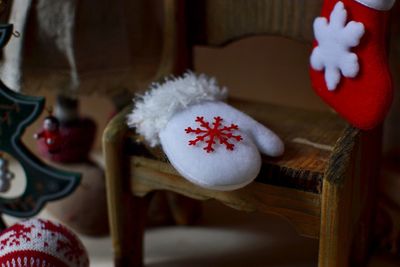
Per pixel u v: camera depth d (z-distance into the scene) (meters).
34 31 0.53
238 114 0.48
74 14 0.53
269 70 0.63
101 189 0.61
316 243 0.60
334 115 0.53
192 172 0.45
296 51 0.61
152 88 0.51
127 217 0.53
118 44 0.56
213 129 0.46
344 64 0.46
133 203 0.53
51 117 0.52
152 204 0.63
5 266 0.46
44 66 0.55
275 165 0.46
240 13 0.54
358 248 0.56
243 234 0.62
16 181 0.69
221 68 0.65
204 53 0.65
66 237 0.49
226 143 0.45
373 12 0.44
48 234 0.48
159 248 0.60
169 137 0.46
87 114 0.70
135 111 0.49
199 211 0.64
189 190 0.49
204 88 0.49
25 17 0.52
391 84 0.45
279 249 0.60
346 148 0.45
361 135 0.47
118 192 0.51
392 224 0.59
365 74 0.45
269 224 0.63
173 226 0.63
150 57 0.59
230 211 0.65
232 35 0.55
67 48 0.54
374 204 0.57
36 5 0.52
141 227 0.55
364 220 0.55
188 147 0.45
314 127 0.52
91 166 0.62
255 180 0.47
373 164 0.53
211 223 0.63
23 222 0.50
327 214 0.44
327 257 0.46
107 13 0.55
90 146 0.62
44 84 0.55
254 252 0.59
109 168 0.51
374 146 0.52
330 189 0.43
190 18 0.56
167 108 0.47
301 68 0.62
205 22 0.56
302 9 0.52
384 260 0.59
